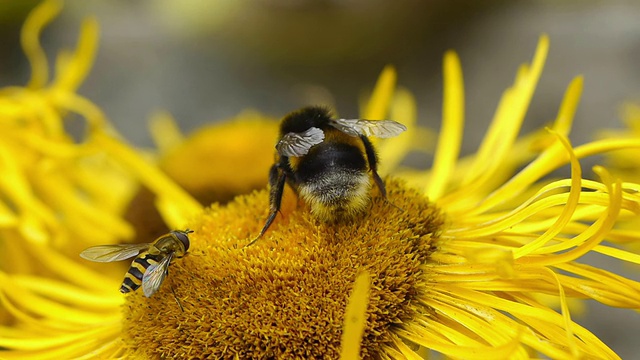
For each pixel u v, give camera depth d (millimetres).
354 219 226
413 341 222
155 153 421
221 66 632
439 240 233
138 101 635
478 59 607
